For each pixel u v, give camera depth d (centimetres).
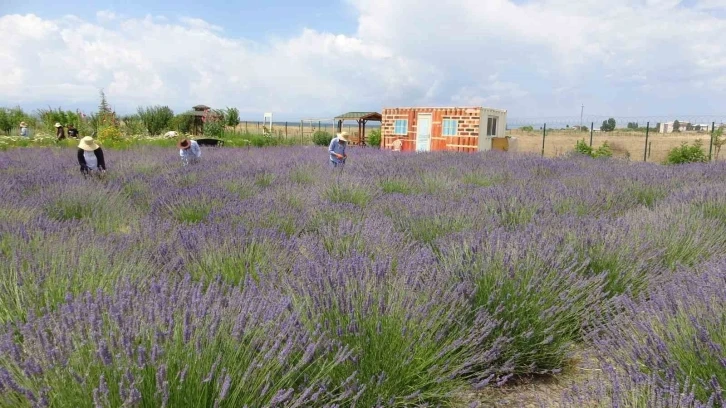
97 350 184
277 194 706
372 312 263
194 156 1136
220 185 789
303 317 262
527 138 4722
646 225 507
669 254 447
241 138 2558
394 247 421
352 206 613
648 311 293
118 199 682
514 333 306
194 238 429
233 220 523
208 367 196
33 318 223
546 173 1092
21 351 209
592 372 304
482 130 1984
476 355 275
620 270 387
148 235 459
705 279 324
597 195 714
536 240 395
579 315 333
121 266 343
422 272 333
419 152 1642
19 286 296
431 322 261
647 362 252
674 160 1780
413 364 251
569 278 342
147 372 188
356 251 391
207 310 230
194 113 3073
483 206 603
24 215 515
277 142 2539
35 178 804
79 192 638
